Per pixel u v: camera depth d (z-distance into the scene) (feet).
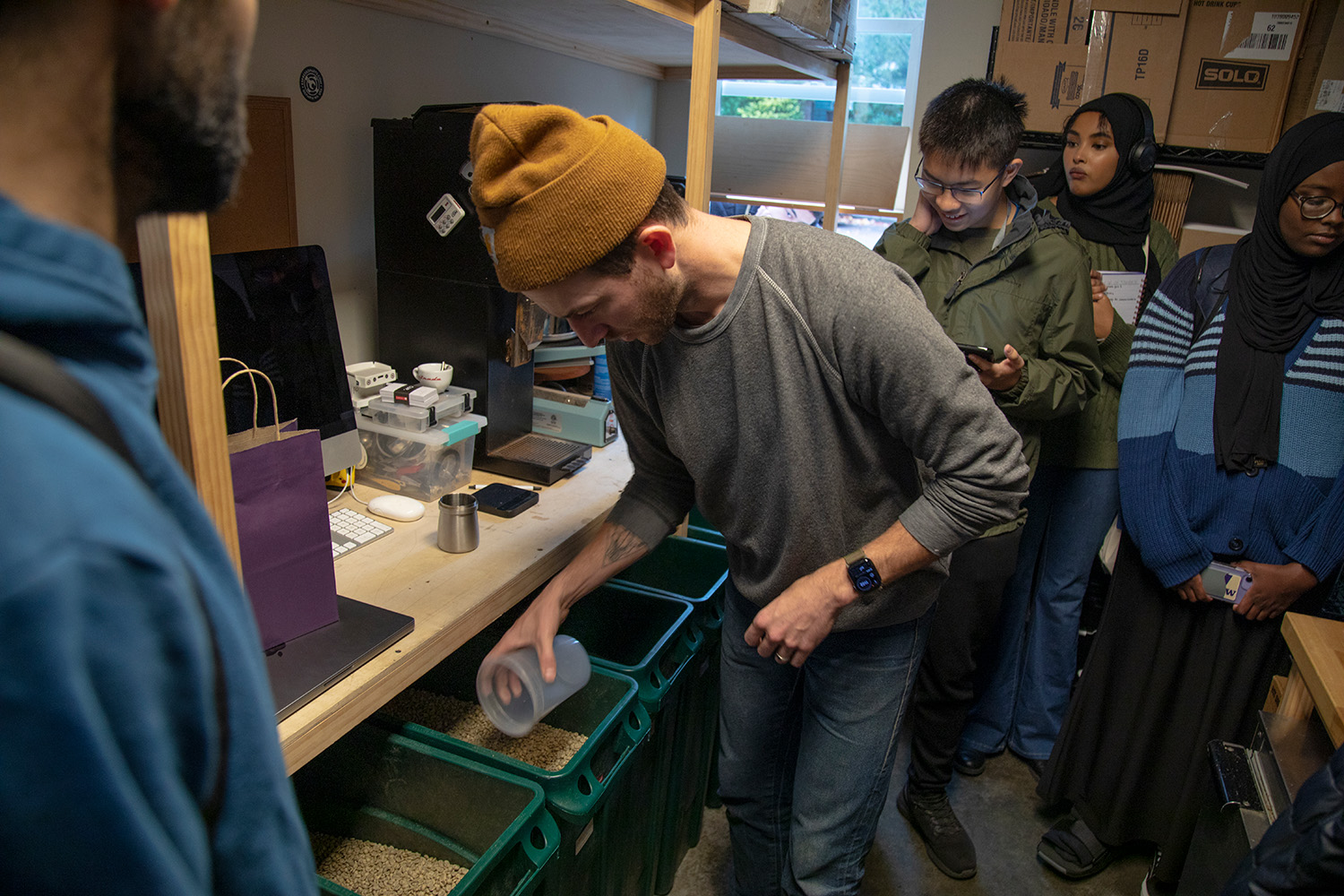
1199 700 5.69
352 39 5.49
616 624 5.72
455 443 5.23
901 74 9.92
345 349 6.00
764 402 3.52
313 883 1.26
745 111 10.75
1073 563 6.69
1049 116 7.82
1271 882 2.62
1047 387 5.16
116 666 0.84
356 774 4.21
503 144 2.80
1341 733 3.49
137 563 0.85
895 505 3.89
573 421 6.23
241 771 1.07
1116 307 6.27
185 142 1.09
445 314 5.52
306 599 3.49
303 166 5.35
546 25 6.64
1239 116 7.50
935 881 6.00
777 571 3.96
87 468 0.84
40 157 0.95
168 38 1.00
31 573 0.77
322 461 3.48
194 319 2.40
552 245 2.82
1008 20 7.75
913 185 9.43
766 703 4.51
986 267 5.49
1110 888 6.03
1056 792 6.21
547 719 4.88
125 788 0.85
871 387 3.42
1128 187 6.41
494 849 3.38
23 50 0.90
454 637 3.83
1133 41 7.50
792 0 5.57
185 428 2.47
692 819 6.08
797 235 3.41
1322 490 5.18
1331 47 7.22
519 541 4.65
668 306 3.22
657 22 5.87
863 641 4.03
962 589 5.59
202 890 0.96
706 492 3.97
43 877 0.84
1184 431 5.49
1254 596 5.30
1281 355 5.26
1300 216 4.94
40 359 0.88
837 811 4.22
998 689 7.12
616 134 2.89
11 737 0.79
